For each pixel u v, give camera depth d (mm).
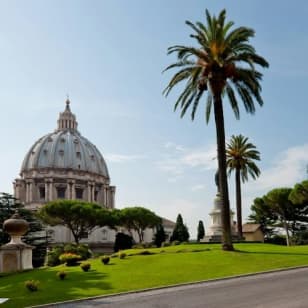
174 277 27172
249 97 42406
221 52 41094
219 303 18281
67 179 165500
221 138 41375
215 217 66750
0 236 74312
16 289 25891
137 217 113250
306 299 18094
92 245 140750
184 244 57875
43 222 113062
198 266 31703
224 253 38031
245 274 27516
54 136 179750
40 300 21406
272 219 100250
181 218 129375
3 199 87312
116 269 33000
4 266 41375
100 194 179500
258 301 18219
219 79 40688
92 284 26000
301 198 82062
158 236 118625
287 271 28453
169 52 41781
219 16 41469
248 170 74188
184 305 18312
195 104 42875
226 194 40500
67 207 107625
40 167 167500
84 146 182750
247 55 40688
